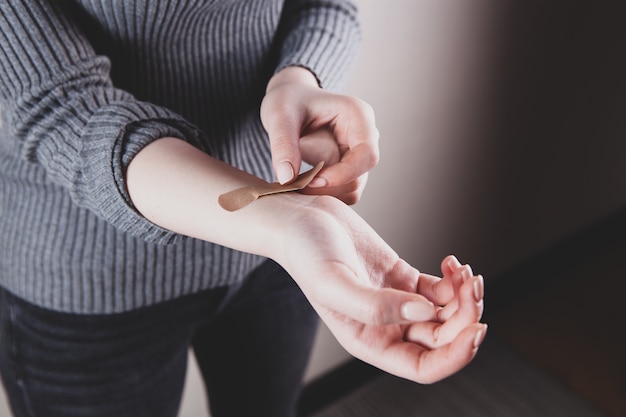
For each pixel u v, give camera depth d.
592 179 1.93
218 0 0.69
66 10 0.66
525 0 1.40
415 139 1.38
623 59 1.77
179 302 0.79
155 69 0.72
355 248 0.54
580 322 1.77
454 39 1.32
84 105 0.63
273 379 0.91
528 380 1.57
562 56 1.59
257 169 0.83
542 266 1.93
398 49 1.24
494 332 1.73
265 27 0.77
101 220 0.71
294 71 0.73
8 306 0.78
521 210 1.76
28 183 0.72
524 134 1.61
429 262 1.61
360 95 1.23
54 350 0.77
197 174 0.58
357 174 0.62
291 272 0.53
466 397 1.52
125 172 0.60
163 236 0.62
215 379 0.94
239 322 0.87
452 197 1.55
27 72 0.63
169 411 0.86
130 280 0.75
